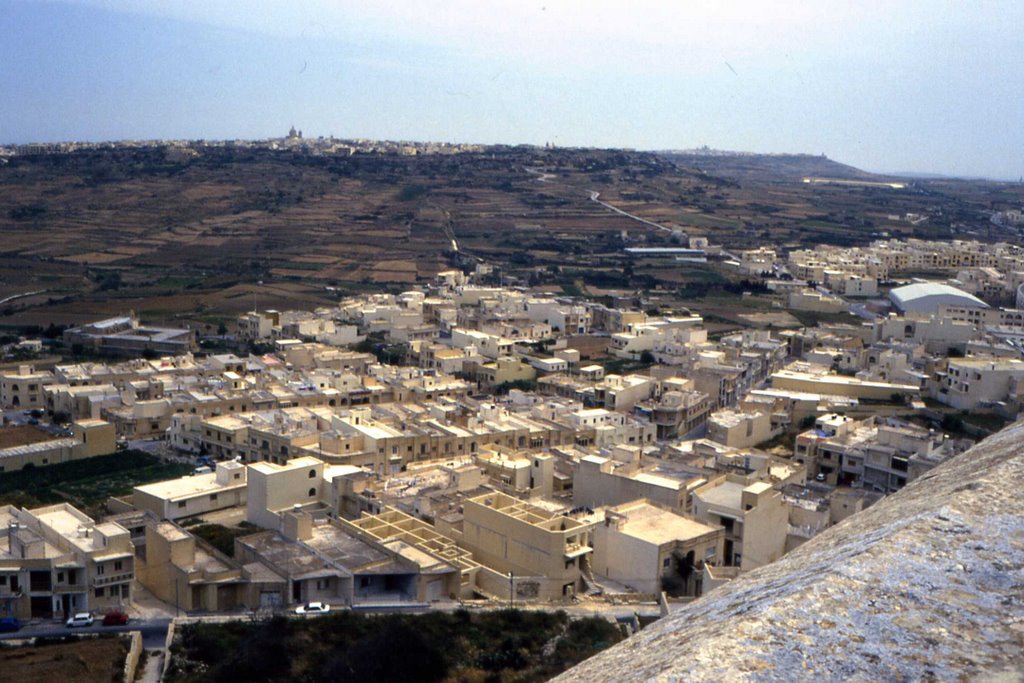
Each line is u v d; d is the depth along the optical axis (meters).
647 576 84.25
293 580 79.81
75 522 87.62
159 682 67.12
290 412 139.38
